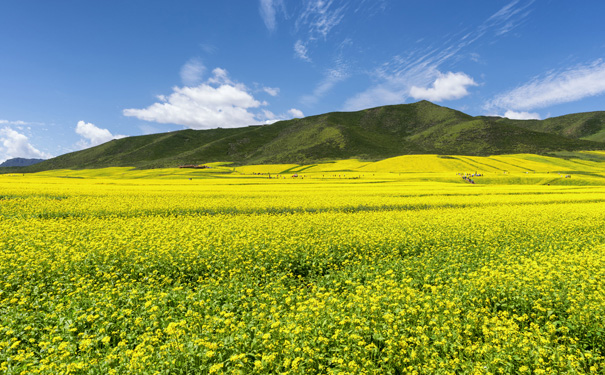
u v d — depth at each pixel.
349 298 9.39
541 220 23.30
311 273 13.06
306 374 6.38
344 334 7.23
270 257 13.74
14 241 15.62
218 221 22.81
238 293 10.07
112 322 8.29
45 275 11.66
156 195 40.53
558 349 6.75
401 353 6.77
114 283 11.42
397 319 7.98
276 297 9.84
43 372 6.14
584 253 14.19
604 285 10.05
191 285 11.61
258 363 6.00
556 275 10.68
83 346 6.88
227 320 7.52
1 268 11.40
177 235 17.50
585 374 6.21
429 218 23.69
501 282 10.23
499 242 17.55
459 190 53.31
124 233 17.56
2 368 6.32
